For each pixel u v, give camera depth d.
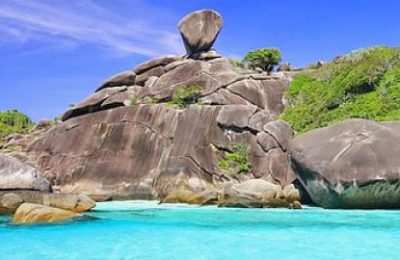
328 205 21.34
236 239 12.77
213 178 28.84
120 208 22.19
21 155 34.56
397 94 28.69
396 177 19.77
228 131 30.27
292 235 13.38
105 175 31.75
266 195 21.91
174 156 30.08
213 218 17.50
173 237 13.16
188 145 30.27
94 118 34.59
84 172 32.44
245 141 29.64
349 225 15.34
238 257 10.45
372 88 30.64
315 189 21.81
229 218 17.44
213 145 30.05
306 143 23.38
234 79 34.16
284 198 22.22
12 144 36.91
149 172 30.75
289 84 35.91
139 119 33.09
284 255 10.63
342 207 20.83
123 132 32.97
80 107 35.41
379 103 28.91
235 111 30.73
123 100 34.84
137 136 32.44
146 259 10.29
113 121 33.75
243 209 21.16
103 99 35.28
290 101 34.44
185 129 31.14
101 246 11.80
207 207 22.59
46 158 34.12
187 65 35.16
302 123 31.08
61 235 13.48
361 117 28.62
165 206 23.36
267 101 34.06
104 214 19.08
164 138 31.58
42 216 15.73
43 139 35.34
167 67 36.12
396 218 17.11
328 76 34.56
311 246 11.67
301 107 33.12
